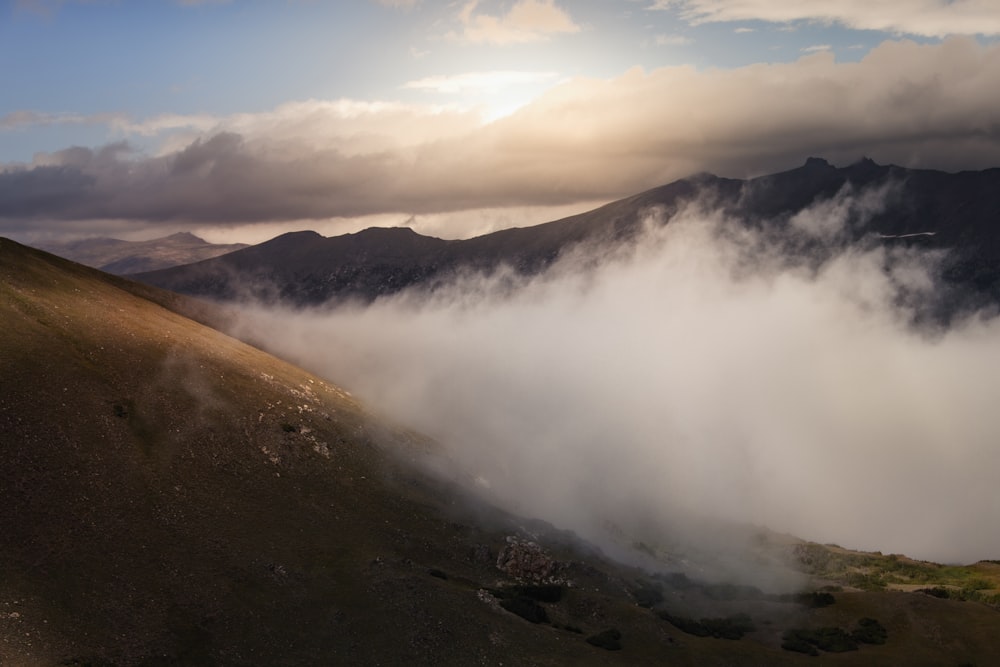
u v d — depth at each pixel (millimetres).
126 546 79750
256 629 75500
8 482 80312
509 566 106562
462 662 77500
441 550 105562
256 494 100562
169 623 71938
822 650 97875
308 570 87438
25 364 100062
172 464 97625
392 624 80750
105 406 101438
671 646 91500
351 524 102812
